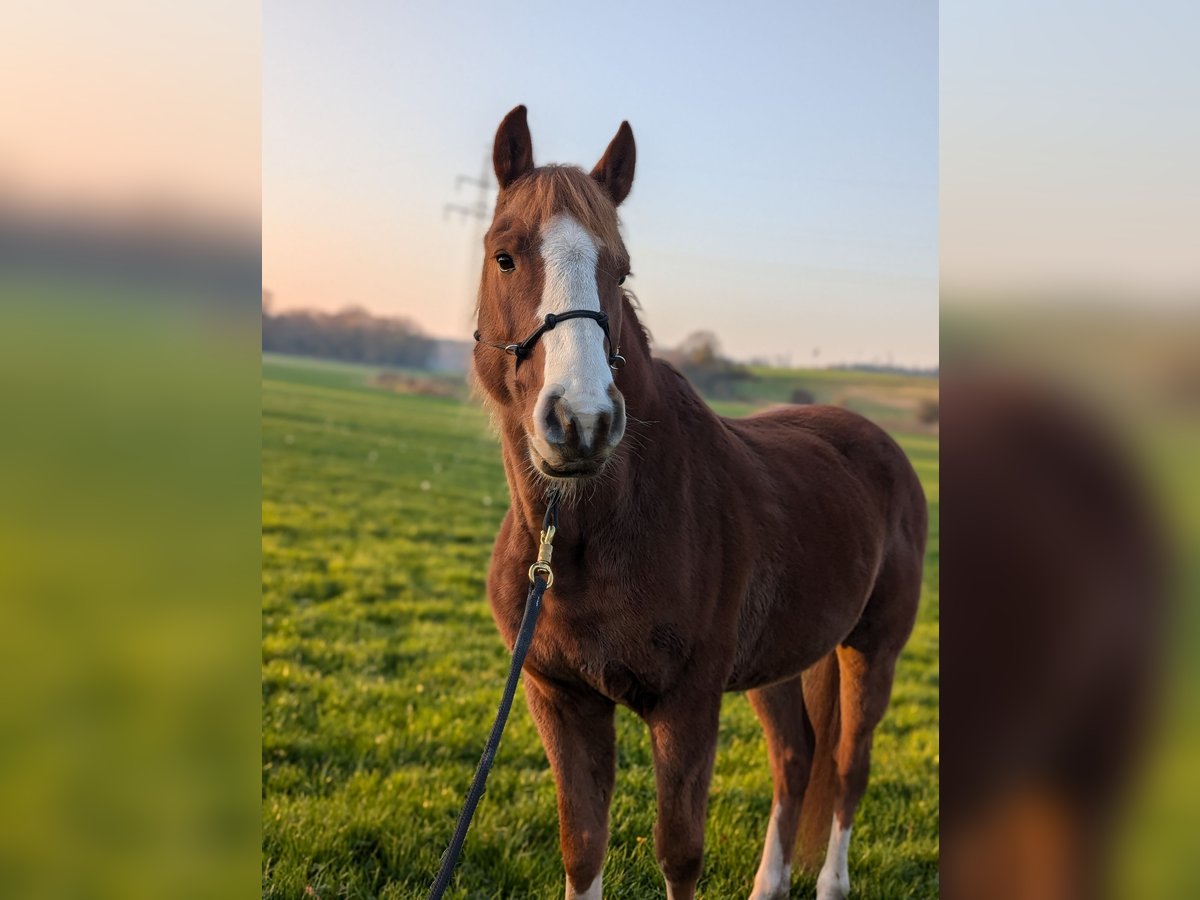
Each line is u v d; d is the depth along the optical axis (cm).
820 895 325
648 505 250
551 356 214
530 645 254
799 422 373
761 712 350
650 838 343
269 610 659
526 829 346
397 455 1672
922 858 356
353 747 412
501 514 1186
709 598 260
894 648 359
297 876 299
